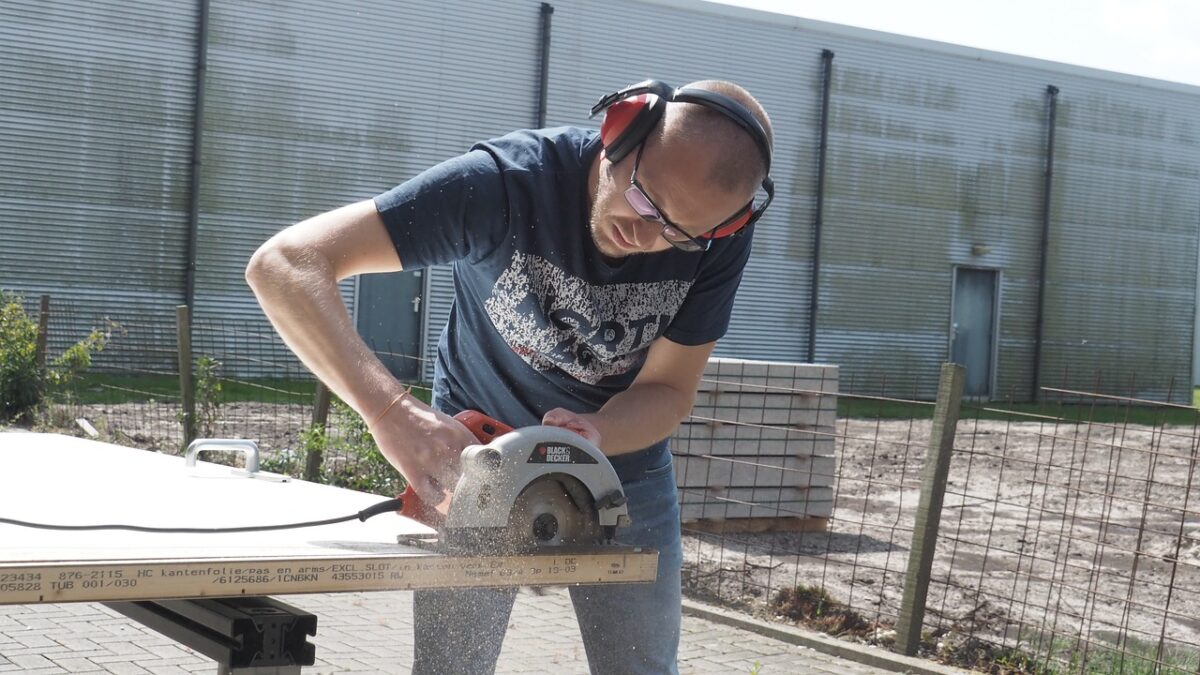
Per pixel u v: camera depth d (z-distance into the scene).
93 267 18.55
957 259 24.77
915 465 12.26
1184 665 4.95
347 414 8.05
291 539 1.68
